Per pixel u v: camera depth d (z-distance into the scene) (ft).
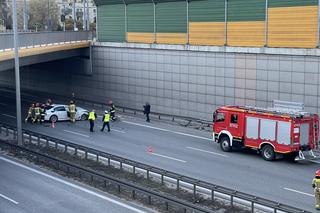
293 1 123.85
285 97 126.41
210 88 145.79
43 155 99.66
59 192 81.82
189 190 81.51
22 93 225.76
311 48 120.16
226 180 89.15
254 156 109.19
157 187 82.84
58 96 206.69
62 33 176.96
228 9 139.74
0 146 115.14
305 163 103.45
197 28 149.18
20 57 140.36
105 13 181.37
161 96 162.09
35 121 152.46
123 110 172.35
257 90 132.87
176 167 98.48
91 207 74.23
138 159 105.09
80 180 88.74
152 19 163.22
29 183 87.04
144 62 166.81
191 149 115.55
